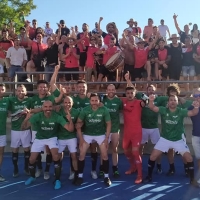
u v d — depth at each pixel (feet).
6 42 38.68
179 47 33.30
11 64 34.73
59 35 36.35
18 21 76.28
